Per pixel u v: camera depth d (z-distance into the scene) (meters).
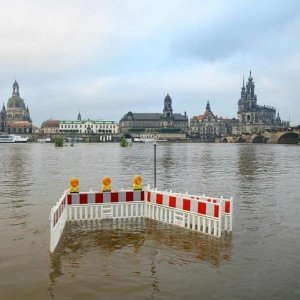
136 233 19.88
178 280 13.74
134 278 13.91
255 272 14.52
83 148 179.88
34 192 34.38
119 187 38.66
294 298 12.40
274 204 28.70
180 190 36.59
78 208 24.30
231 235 19.61
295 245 17.97
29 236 19.22
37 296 12.51
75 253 16.67
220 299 12.32
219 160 85.94
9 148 176.50
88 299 12.31
